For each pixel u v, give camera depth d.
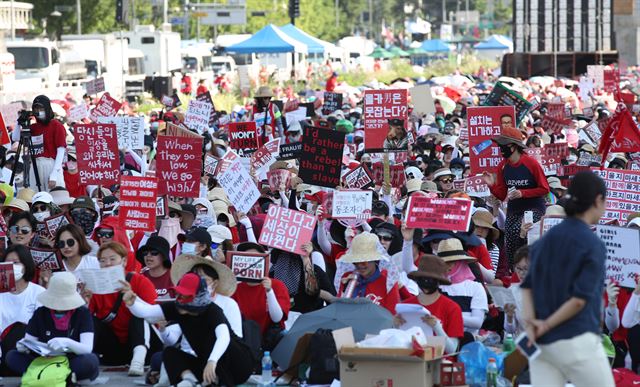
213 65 86.31
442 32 149.50
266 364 12.27
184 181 16.97
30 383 12.09
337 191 15.31
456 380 11.26
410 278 12.28
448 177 19.84
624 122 19.27
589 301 8.88
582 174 9.05
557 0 70.31
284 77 75.69
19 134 20.09
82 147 17.53
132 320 13.20
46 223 15.13
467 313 13.26
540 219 15.58
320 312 12.52
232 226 16.55
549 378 9.16
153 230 15.07
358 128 32.91
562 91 48.06
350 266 13.36
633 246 12.34
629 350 12.49
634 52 78.38
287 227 13.69
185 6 98.56
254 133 23.45
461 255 13.31
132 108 52.81
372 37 179.12
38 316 12.48
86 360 12.40
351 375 11.14
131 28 88.88
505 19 193.38
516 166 17.05
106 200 17.44
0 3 68.19
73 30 89.25
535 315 9.17
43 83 55.81
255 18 118.12
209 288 12.03
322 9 139.00
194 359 11.99
